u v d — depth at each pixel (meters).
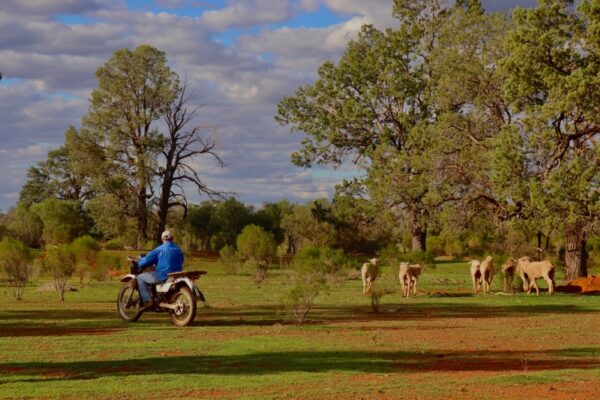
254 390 10.77
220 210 100.44
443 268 58.31
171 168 78.25
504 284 35.16
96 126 78.31
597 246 64.75
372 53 63.78
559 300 29.66
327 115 65.38
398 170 51.25
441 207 44.12
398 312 24.17
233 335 17.41
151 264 19.95
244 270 52.47
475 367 13.23
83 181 86.50
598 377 11.77
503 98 38.31
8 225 91.69
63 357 13.88
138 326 19.19
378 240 78.62
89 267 41.12
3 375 12.02
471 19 44.84
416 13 63.22
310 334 17.78
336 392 10.55
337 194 64.56
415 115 62.50
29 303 26.92
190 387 10.98
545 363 13.77
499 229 40.38
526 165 36.69
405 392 10.55
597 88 34.25
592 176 34.56
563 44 36.03
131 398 10.18
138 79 77.88
